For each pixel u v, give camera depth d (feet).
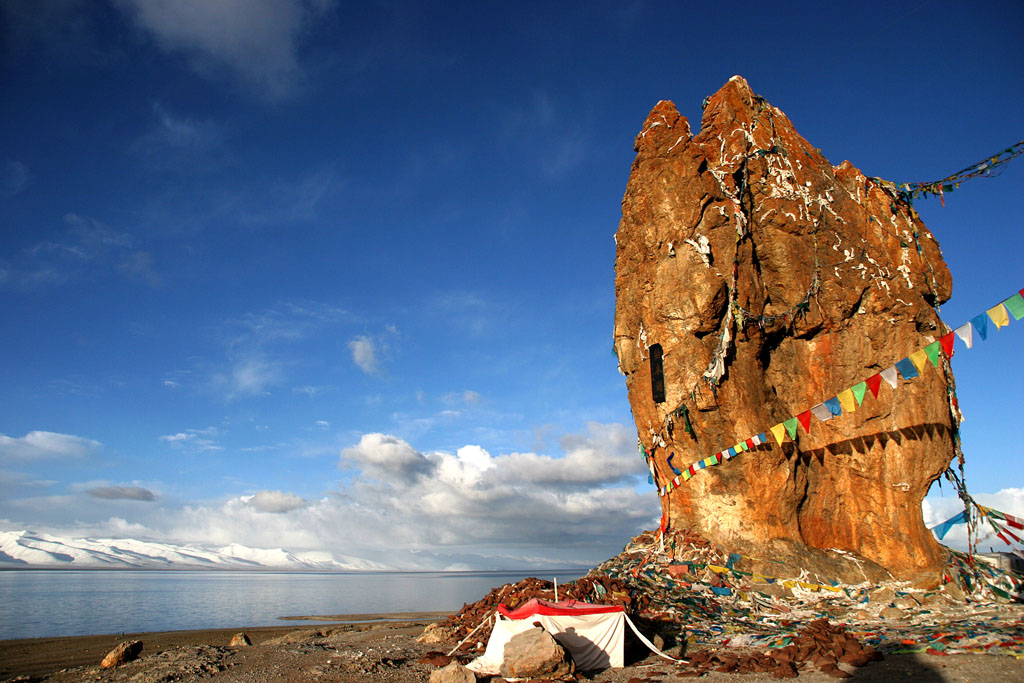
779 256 97.09
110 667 65.31
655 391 93.76
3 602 243.40
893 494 87.81
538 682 49.39
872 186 102.12
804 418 68.18
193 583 593.01
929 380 90.38
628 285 103.81
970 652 48.91
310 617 190.90
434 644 69.36
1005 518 79.00
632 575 82.12
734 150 96.68
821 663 48.62
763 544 84.48
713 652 56.39
